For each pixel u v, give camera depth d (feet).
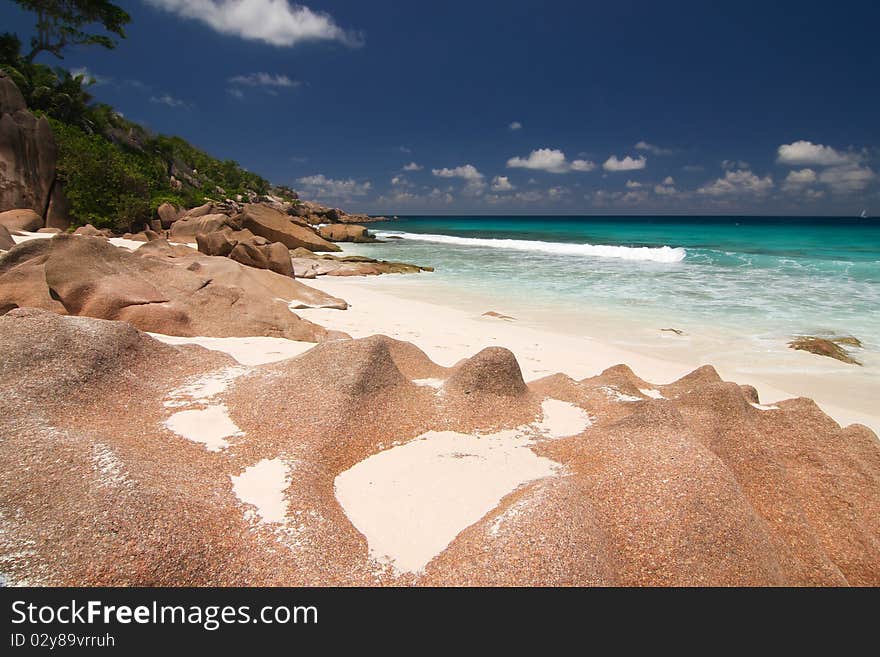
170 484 9.62
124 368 13.97
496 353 15.97
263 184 253.44
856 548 11.84
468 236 167.94
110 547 7.92
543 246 122.01
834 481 13.30
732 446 13.78
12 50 118.11
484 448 13.26
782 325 40.42
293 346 21.21
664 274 70.08
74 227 87.35
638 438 12.27
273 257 52.54
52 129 91.86
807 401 16.55
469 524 10.35
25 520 8.20
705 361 31.45
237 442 11.99
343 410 13.26
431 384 16.39
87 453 9.71
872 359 32.24
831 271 71.41
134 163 122.72
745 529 9.82
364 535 9.99
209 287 26.84
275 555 8.84
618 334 37.37
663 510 9.95
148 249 44.60
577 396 16.43
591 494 10.66
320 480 11.31
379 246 125.18
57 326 13.76
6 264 24.48
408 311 42.83
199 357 16.11
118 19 128.98
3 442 9.89
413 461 12.62
